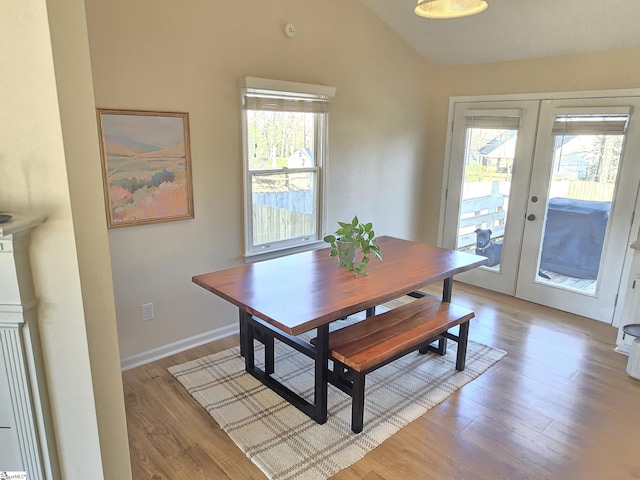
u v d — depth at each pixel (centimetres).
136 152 272
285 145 357
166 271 302
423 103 463
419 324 265
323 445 223
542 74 389
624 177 355
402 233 482
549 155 394
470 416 247
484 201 448
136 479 199
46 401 143
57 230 130
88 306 140
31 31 118
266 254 358
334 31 362
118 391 157
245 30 307
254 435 229
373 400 261
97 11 243
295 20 333
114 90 256
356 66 386
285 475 203
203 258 319
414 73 443
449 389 273
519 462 213
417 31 403
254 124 334
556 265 406
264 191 350
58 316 137
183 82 284
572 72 372
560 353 322
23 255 129
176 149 289
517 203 422
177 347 318
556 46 365
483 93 430
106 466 155
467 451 220
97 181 141
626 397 268
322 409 238
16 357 134
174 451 217
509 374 292
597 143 366
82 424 147
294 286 247
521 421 243
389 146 439
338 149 391
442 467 209
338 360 228
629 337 317
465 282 477
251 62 314
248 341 283
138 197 278
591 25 330
